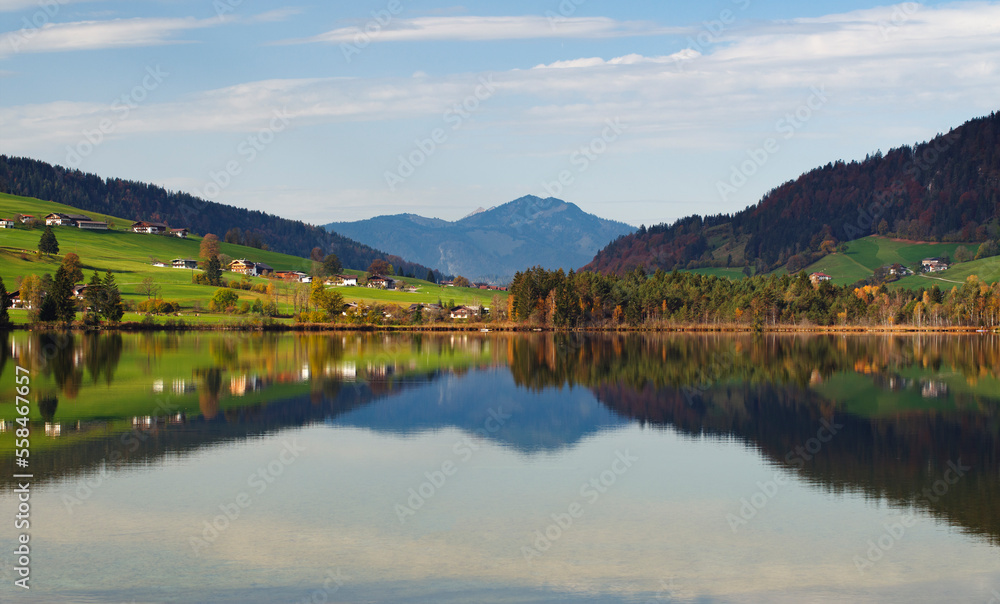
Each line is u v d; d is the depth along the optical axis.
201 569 32.41
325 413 68.69
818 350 147.75
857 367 112.56
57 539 35.69
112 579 31.38
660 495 43.62
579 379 96.12
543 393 83.19
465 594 30.41
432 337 185.25
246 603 29.33
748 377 99.31
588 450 55.09
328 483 45.50
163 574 31.97
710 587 31.30
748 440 58.53
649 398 80.06
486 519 39.22
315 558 33.75
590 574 32.41
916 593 30.83
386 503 41.72
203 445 55.22
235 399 75.81
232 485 44.75
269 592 30.31
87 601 29.36
